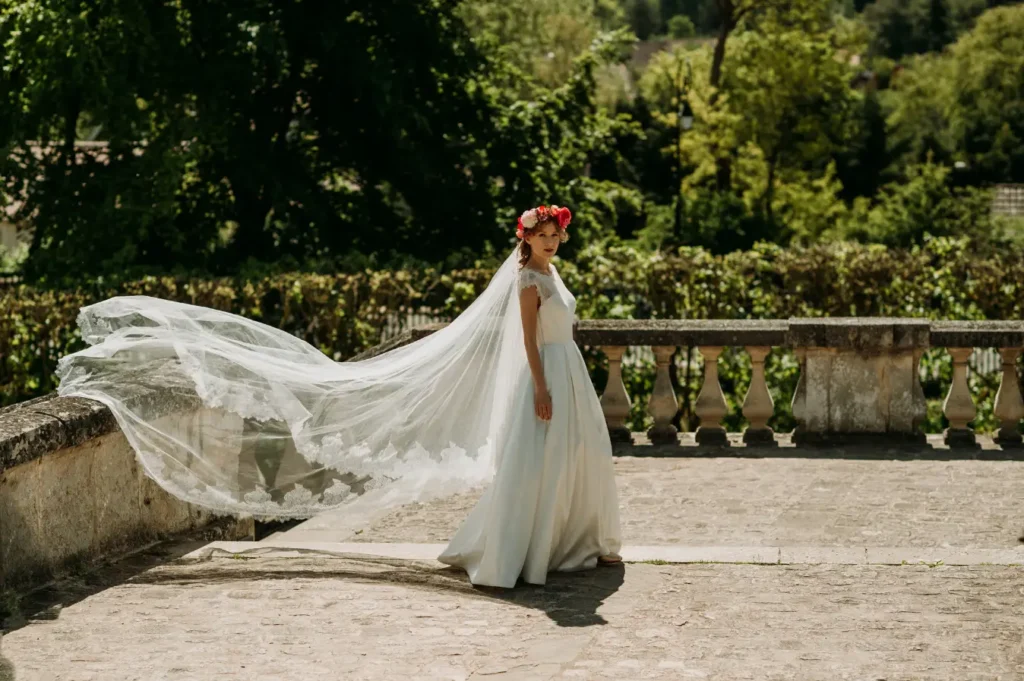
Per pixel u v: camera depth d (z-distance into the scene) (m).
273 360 6.98
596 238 23.88
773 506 7.84
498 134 22.33
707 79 47.12
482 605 5.82
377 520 7.64
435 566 6.50
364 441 6.88
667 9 119.81
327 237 21.12
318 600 5.91
